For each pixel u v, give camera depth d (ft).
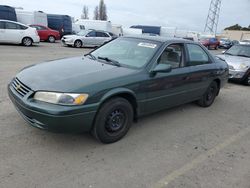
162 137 13.96
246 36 240.12
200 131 15.28
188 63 16.47
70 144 12.17
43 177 9.73
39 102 10.75
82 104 10.85
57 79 11.48
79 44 65.98
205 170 11.14
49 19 85.35
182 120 16.72
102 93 11.42
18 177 9.58
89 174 10.17
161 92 14.48
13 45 55.36
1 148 11.28
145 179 10.17
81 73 12.25
